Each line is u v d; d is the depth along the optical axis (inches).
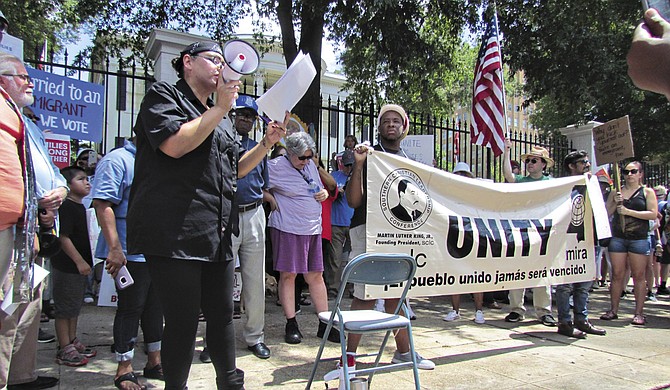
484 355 174.9
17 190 94.0
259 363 158.7
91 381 138.6
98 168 129.9
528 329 217.5
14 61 113.3
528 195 189.6
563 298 205.9
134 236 88.0
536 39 411.5
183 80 99.0
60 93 220.2
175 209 86.4
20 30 513.0
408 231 159.6
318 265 189.8
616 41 444.8
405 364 120.8
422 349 179.8
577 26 402.9
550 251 194.5
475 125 264.5
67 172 155.0
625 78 451.5
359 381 113.7
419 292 160.6
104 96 248.8
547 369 161.2
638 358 176.9
